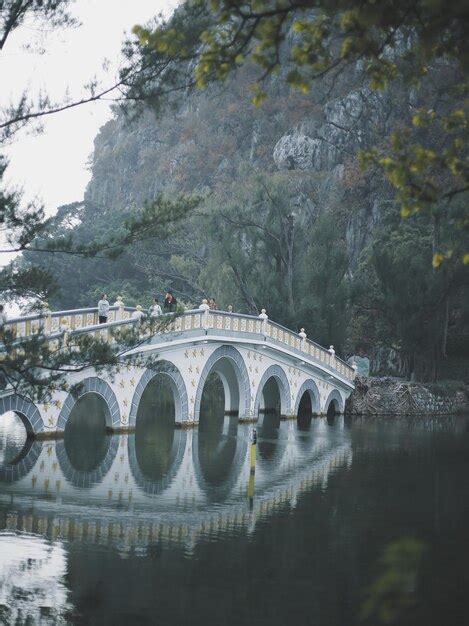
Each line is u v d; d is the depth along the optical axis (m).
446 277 59.47
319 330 54.88
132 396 33.69
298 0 7.05
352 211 94.44
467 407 60.84
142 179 147.38
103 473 23.59
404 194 7.99
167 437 33.44
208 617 11.66
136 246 83.00
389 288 60.03
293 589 13.13
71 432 33.75
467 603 12.71
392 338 67.19
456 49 7.63
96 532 16.36
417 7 6.88
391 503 20.89
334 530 17.52
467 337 72.19
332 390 49.94
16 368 14.12
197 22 10.62
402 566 3.69
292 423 43.62
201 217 58.53
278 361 43.84
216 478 23.81
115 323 30.05
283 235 57.47
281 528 17.55
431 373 62.06
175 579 13.42
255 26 7.23
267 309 55.38
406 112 100.44
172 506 19.39
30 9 13.55
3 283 14.98
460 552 15.91
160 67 14.42
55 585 12.81
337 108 104.50
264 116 122.81
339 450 32.12
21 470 23.42
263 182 58.50
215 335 37.41
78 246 15.18
